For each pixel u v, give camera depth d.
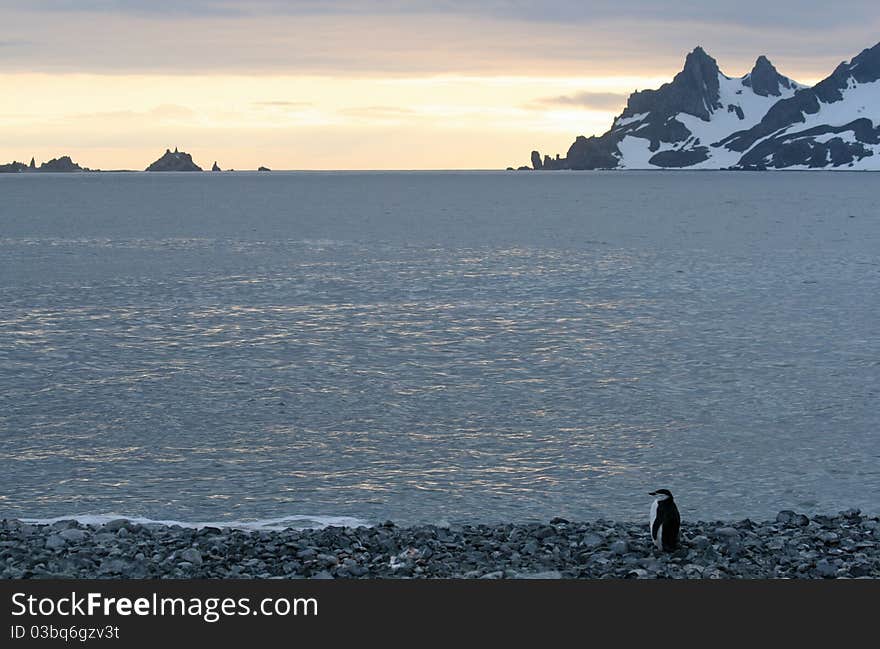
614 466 30.22
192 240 123.06
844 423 35.06
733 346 49.88
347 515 25.84
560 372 43.81
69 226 150.25
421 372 43.81
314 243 119.00
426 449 31.97
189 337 52.12
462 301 66.88
